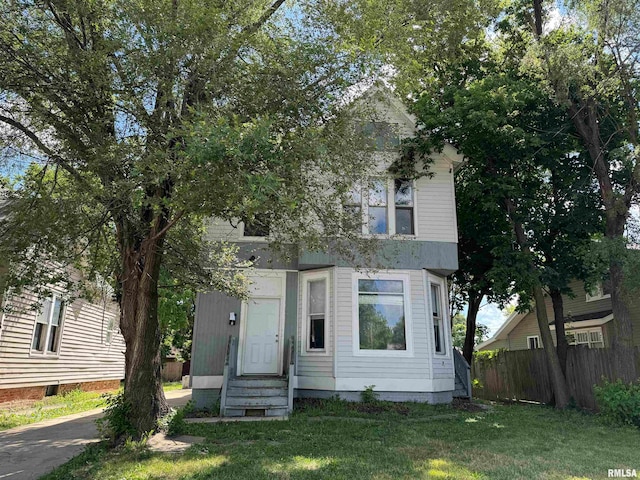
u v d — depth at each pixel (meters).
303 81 6.95
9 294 8.02
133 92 6.78
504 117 12.13
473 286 15.83
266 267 12.22
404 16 8.41
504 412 11.41
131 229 7.90
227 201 5.57
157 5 6.50
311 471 5.57
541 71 12.71
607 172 12.83
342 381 11.43
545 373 14.57
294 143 6.18
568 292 13.76
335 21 7.29
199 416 9.96
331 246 11.89
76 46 7.12
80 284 9.08
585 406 12.70
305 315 12.22
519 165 13.55
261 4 8.11
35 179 7.36
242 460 6.10
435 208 12.99
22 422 10.30
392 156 13.08
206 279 9.70
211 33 6.61
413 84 8.88
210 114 6.62
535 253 14.09
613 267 11.85
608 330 17.77
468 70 15.14
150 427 7.48
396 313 12.09
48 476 5.59
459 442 7.48
